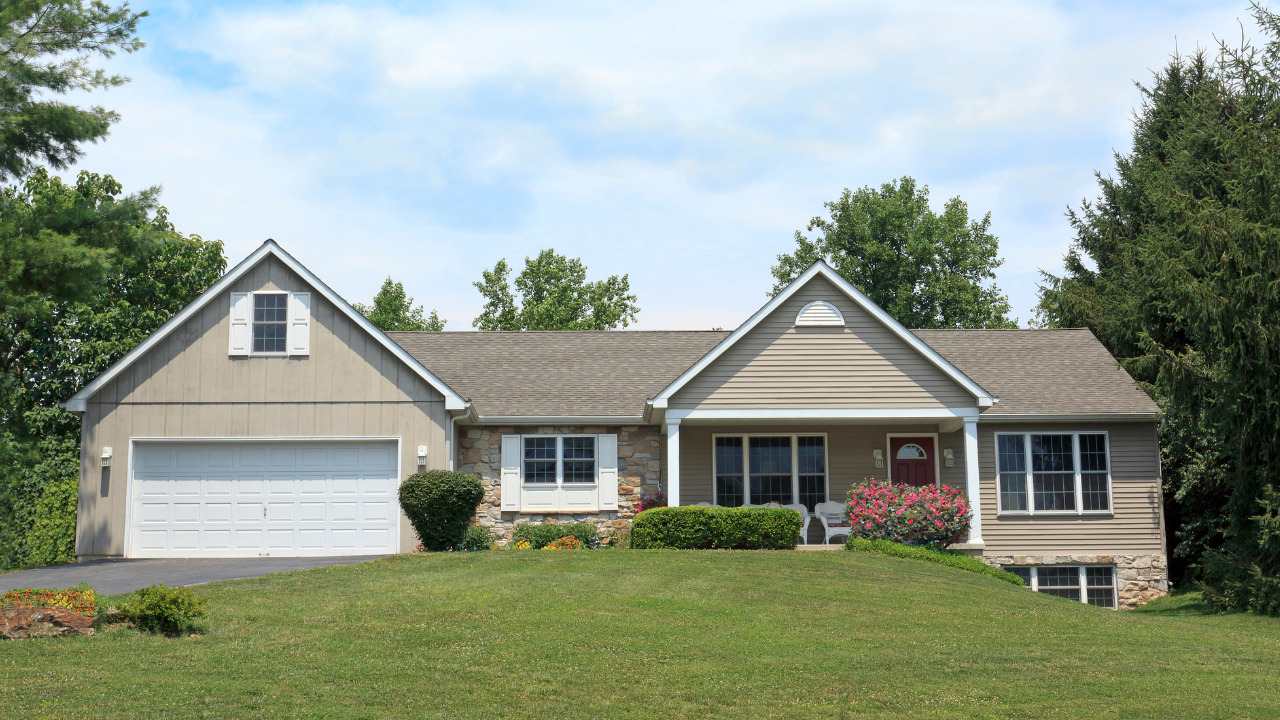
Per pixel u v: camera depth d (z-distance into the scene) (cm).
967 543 2112
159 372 2159
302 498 2153
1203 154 2934
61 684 925
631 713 884
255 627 1202
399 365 2186
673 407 2102
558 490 2281
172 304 3272
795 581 1586
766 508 2047
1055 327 3747
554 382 2439
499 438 2289
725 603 1404
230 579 1576
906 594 1543
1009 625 1362
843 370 2127
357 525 2150
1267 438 1819
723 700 934
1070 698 966
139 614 1169
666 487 2314
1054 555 2283
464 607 1333
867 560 1830
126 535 2105
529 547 2095
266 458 2161
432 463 2156
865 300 2139
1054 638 1284
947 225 4644
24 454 2305
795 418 2109
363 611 1302
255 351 2173
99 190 3316
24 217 1766
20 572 1820
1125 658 1169
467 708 883
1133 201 3603
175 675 966
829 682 1007
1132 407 2291
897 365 2131
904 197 4778
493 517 2261
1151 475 2306
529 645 1130
